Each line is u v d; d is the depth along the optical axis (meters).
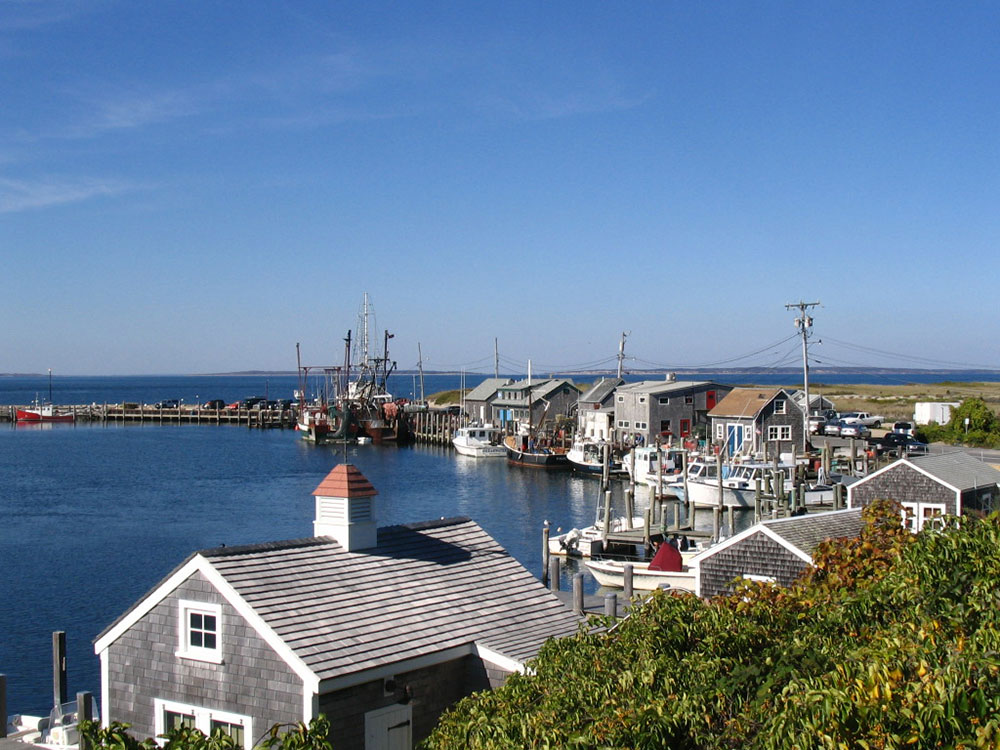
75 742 24.47
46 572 49.78
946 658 10.23
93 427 173.25
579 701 13.16
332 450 128.25
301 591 19.47
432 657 19.41
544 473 100.50
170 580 19.42
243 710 18.44
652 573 43.12
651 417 99.94
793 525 32.53
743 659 13.73
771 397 89.38
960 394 164.25
